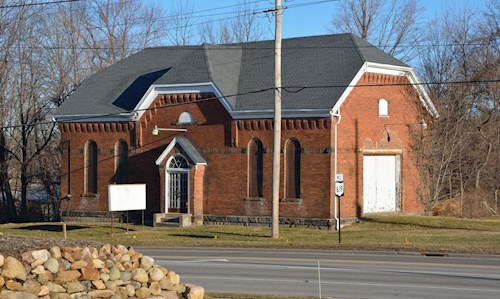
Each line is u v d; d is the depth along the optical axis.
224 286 19.80
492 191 48.97
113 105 45.19
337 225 37.50
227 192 40.41
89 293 13.42
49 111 59.06
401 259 25.95
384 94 41.03
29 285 12.56
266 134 39.28
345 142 38.50
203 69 41.53
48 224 44.03
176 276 15.22
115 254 14.45
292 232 35.91
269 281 20.67
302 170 38.34
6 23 56.66
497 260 25.58
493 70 50.97
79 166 45.91
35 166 58.75
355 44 41.19
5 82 56.97
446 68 57.91
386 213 40.94
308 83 39.28
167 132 42.50
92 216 45.41
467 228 35.97
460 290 18.80
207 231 37.41
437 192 45.69
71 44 63.06
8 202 58.03
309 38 43.16
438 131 46.38
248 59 43.72
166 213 41.53
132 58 49.56
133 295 14.07
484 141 49.66
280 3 31.89
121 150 44.59
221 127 40.66
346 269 23.08
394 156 41.94
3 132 57.00
